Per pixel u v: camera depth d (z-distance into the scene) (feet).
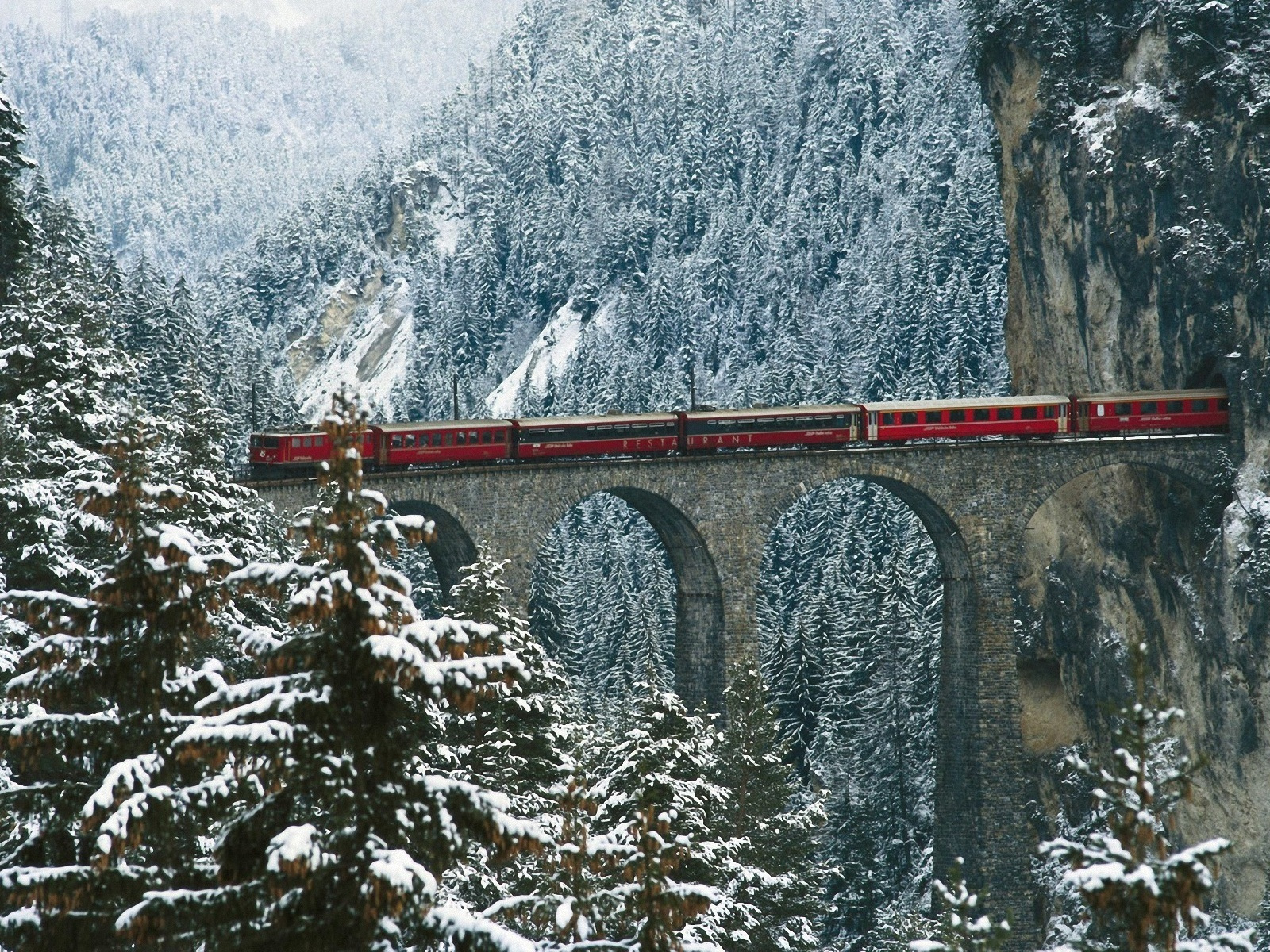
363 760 68.90
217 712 76.07
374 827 68.23
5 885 69.00
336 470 70.90
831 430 325.42
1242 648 320.50
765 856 200.34
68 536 151.43
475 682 69.41
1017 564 327.47
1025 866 321.73
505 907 77.56
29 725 74.13
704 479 319.47
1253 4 343.05
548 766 158.71
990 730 326.03
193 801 71.36
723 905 151.64
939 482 326.24
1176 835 334.44
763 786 209.97
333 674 69.10
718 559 319.68
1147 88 358.23
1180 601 339.77
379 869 63.93
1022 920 319.68
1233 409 329.72
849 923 355.15
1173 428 331.57
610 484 313.94
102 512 77.82
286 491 290.15
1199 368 339.98
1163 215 346.54
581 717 213.46
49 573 140.05
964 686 331.77
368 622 68.03
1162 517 346.54
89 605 75.87
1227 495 328.90
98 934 71.36
